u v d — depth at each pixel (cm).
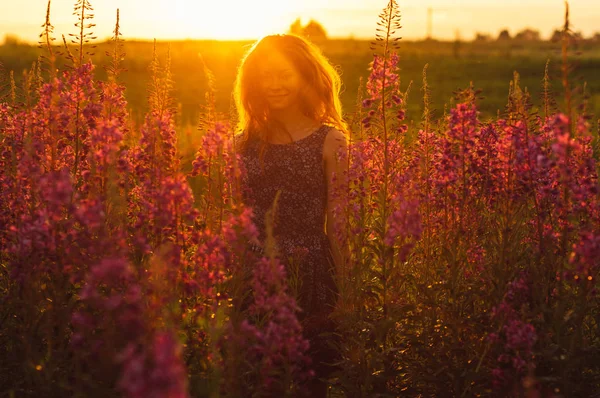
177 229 341
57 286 318
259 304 306
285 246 401
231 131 364
